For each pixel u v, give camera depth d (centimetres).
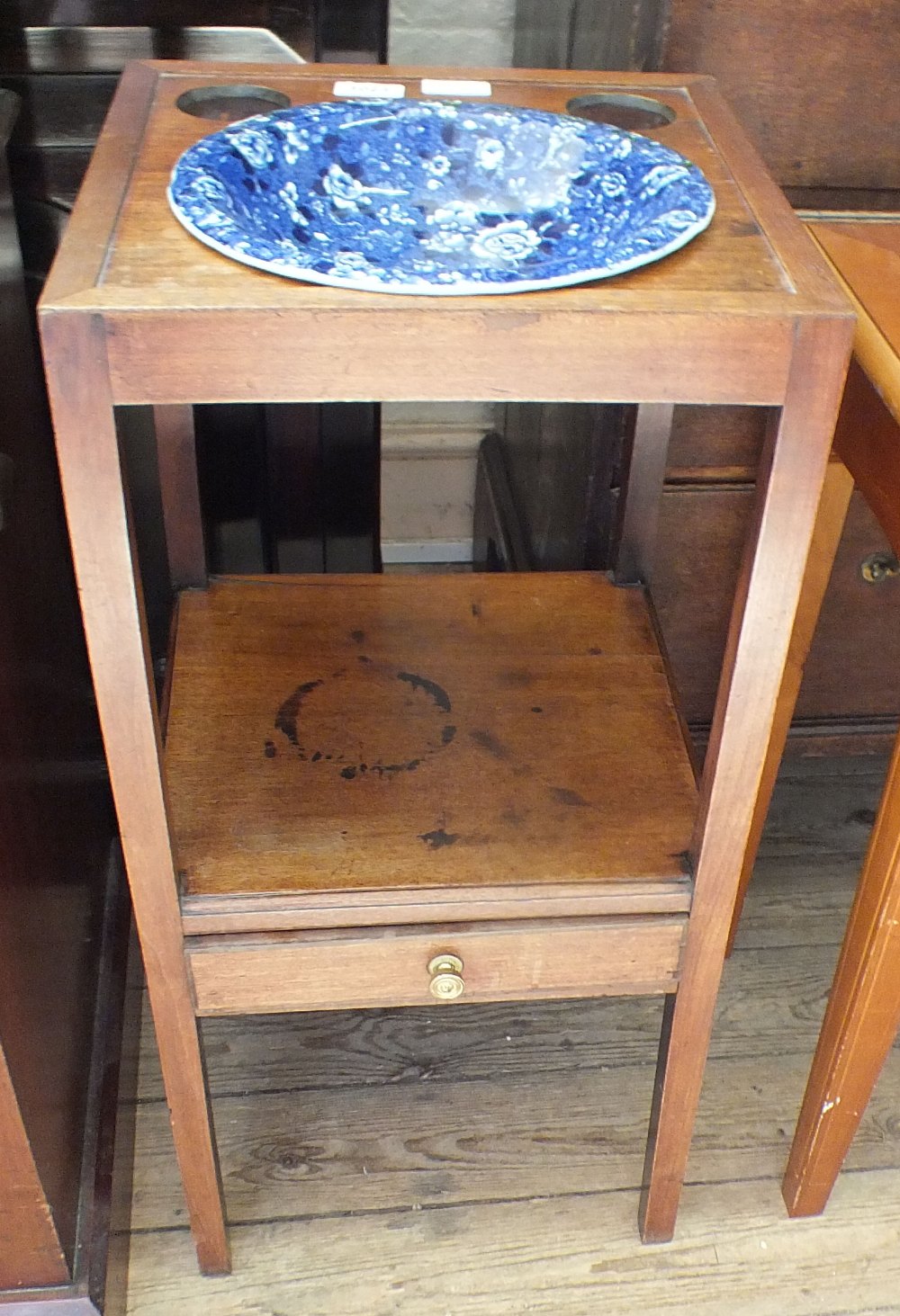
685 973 86
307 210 74
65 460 59
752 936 132
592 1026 121
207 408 124
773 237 67
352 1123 112
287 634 103
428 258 71
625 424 110
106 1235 94
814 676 135
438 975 83
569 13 115
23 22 103
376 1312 99
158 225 64
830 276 62
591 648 103
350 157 78
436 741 93
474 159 80
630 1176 109
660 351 60
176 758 90
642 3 94
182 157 68
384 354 59
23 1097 82
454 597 108
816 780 152
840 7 95
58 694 107
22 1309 91
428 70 88
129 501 64
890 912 85
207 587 107
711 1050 120
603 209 73
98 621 65
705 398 62
